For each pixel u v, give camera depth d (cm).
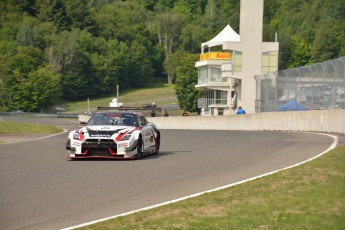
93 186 2081
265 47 12875
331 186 1889
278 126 6088
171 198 1830
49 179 2259
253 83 12862
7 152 3444
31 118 12669
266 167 2459
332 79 5256
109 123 3098
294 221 1477
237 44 12812
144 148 3042
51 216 1602
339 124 4703
